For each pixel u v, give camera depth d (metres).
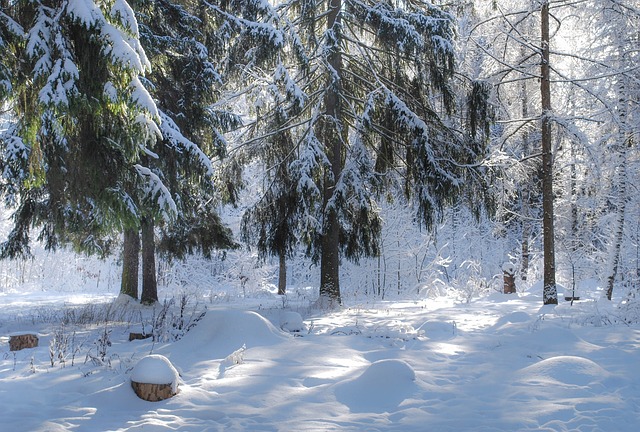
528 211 24.02
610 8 16.81
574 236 25.12
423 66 15.38
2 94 7.09
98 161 9.18
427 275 24.88
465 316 13.20
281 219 15.98
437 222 16.27
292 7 16.22
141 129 8.28
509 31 16.39
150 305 16.23
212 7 14.18
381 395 5.76
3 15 7.25
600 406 5.22
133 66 7.26
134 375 5.72
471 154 15.49
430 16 15.02
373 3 15.70
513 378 6.41
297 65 15.37
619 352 7.75
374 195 17.12
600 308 13.84
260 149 16.25
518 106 20.81
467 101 15.48
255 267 28.66
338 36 14.66
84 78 7.58
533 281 25.78
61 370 6.89
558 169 21.80
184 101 14.07
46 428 4.73
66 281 33.59
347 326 10.35
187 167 13.14
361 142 15.45
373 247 16.92
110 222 9.97
